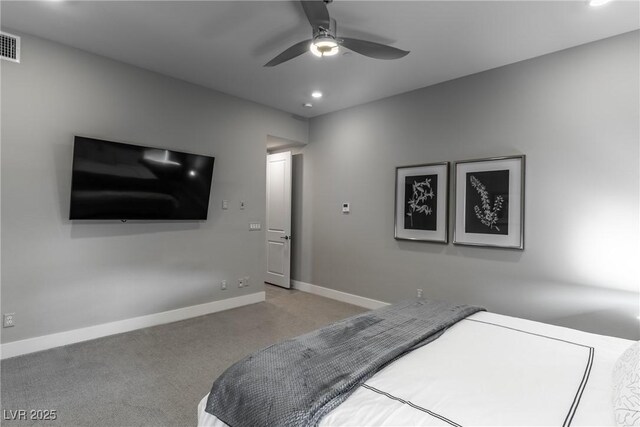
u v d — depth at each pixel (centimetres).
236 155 421
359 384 130
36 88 278
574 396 122
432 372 140
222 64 330
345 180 461
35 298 280
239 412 124
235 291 425
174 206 358
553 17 241
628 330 258
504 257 322
